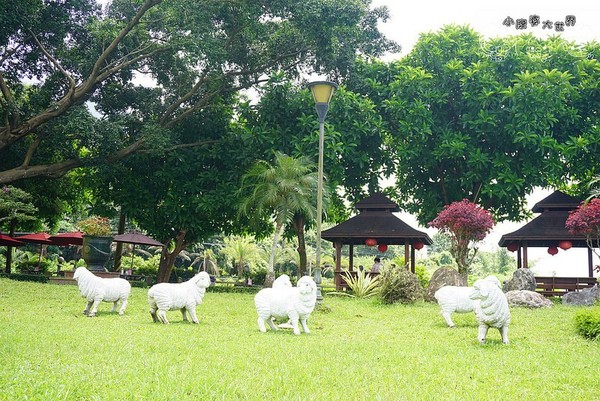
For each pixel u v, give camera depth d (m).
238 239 50.34
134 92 26.64
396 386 6.02
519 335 10.70
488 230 20.00
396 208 24.97
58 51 24.53
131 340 8.65
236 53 25.52
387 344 9.16
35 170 22.78
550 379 6.57
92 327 10.30
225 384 5.81
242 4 22.22
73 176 30.55
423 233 23.86
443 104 25.69
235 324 11.81
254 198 23.56
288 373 6.45
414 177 28.61
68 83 24.75
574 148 23.66
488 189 24.12
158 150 23.34
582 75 24.91
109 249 22.64
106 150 23.16
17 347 7.58
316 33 22.95
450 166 27.50
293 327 10.42
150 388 5.55
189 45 20.98
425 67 26.55
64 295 16.86
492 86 24.11
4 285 18.44
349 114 24.73
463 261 20.19
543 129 23.41
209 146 26.31
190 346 8.25
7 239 28.00
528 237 23.61
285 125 25.52
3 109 22.81
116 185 27.66
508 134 24.33
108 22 22.05
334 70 26.55
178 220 26.55
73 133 21.88
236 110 27.84
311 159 24.28
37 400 4.98
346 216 31.17
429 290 19.16
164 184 26.97
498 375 6.75
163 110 26.20
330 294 21.84
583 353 8.59
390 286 18.27
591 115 25.56
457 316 14.10
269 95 25.06
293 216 25.48
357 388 5.86
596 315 10.48
